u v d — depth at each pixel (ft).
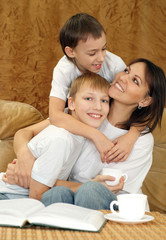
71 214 2.38
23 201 2.76
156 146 5.62
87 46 4.38
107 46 7.63
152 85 4.30
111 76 4.90
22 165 3.94
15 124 5.53
